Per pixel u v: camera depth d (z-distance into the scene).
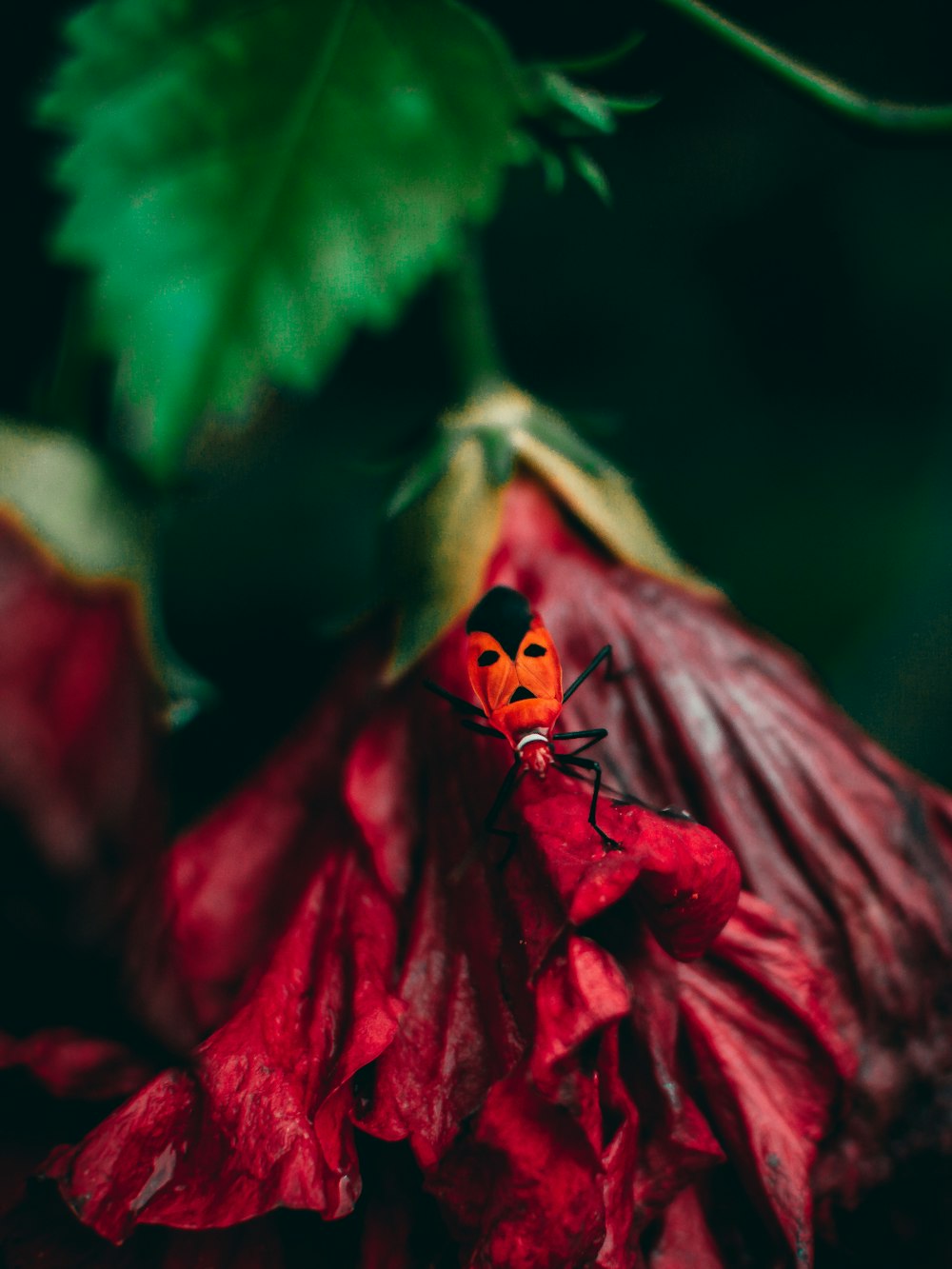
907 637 0.26
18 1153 0.16
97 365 0.13
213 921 0.17
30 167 0.17
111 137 0.13
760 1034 0.16
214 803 0.17
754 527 0.25
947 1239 0.17
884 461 0.26
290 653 0.18
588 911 0.15
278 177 0.13
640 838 0.15
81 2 0.16
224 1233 0.16
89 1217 0.15
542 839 0.16
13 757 0.13
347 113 0.13
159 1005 0.14
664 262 0.25
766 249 0.25
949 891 0.17
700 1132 0.16
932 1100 0.17
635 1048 0.16
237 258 0.13
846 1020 0.17
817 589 0.25
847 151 0.24
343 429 0.24
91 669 0.13
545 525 0.17
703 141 0.24
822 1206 0.17
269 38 0.13
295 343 0.13
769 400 0.26
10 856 0.13
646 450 0.25
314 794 0.17
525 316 0.25
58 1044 0.15
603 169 0.24
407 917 0.16
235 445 0.21
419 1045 0.16
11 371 0.17
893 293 0.25
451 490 0.17
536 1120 0.15
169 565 0.23
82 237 0.13
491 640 0.16
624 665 0.17
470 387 0.18
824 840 0.17
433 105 0.13
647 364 0.25
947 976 0.17
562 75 0.16
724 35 0.15
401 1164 0.16
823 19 0.23
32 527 0.13
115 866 0.13
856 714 0.25
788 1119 0.16
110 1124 0.15
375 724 0.17
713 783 0.17
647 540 0.18
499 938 0.16
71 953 0.13
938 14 0.23
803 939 0.17
